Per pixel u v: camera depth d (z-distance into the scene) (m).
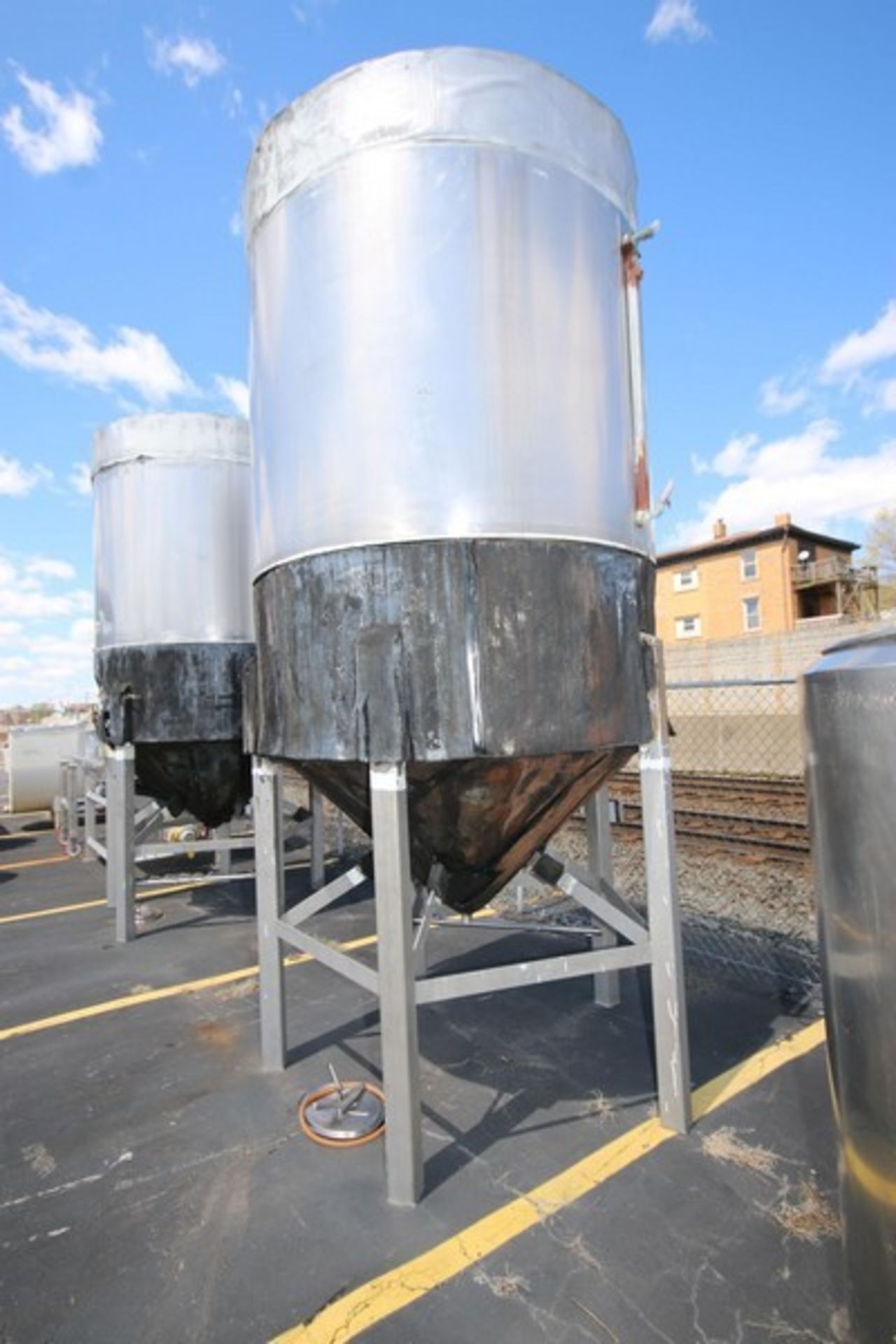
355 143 2.37
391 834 2.27
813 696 1.53
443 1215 2.21
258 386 2.79
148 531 5.09
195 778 5.33
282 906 3.21
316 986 4.17
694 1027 3.43
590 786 2.87
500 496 2.29
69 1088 3.09
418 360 2.30
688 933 4.83
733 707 18.17
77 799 9.62
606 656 2.46
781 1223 2.12
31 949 5.02
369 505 2.32
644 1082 2.97
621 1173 2.38
